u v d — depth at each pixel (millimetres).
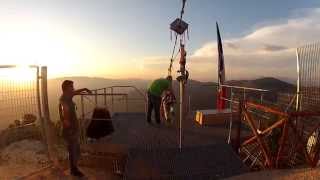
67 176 8250
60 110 8062
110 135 10023
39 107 8898
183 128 11008
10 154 9539
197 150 8320
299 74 8969
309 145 8305
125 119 12414
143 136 9859
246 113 8719
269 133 8664
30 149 9875
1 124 7973
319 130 8055
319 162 7965
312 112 7539
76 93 8258
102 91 11219
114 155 9031
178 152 8219
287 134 7703
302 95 8883
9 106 8117
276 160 8000
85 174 8641
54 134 9773
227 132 10359
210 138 9508
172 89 11609
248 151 9062
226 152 8297
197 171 7672
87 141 9531
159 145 8742
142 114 13172
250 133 10070
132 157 8133
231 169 7742
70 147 8172
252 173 7273
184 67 8812
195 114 12969
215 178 7488
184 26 9945
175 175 7578
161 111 11875
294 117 7703
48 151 9086
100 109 9695
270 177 6785
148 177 7574
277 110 7852
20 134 10633
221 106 13383
